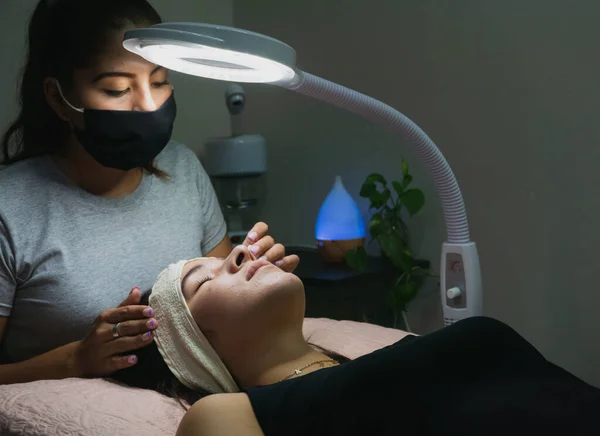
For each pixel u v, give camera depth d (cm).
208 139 280
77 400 137
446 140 243
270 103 297
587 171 210
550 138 217
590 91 207
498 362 126
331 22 271
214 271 147
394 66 254
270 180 302
